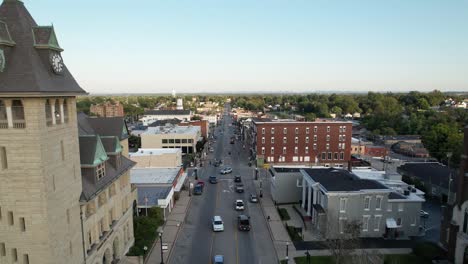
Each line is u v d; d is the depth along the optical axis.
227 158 102.69
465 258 37.16
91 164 30.61
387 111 172.50
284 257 39.97
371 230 45.69
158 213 48.94
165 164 74.56
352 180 49.78
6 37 22.50
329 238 40.28
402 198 46.25
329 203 44.31
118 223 36.41
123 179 39.34
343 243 36.19
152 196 54.06
